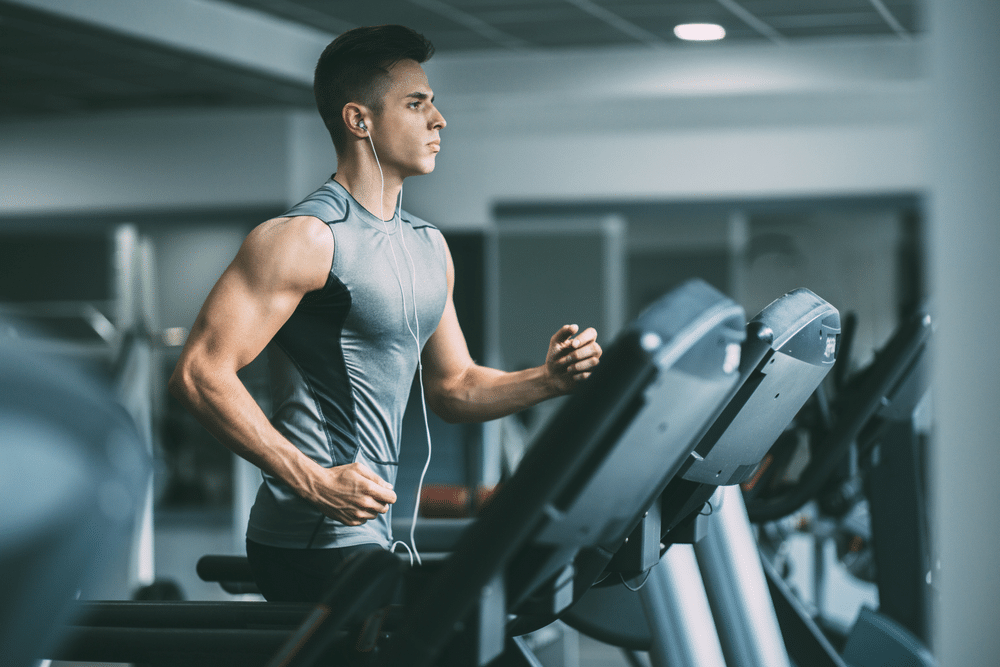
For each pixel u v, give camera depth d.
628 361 0.84
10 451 0.33
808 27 6.17
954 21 1.18
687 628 1.47
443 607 0.96
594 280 11.02
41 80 6.74
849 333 2.51
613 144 7.56
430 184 7.79
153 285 9.19
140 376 3.33
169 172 7.93
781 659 1.56
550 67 6.80
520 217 7.77
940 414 1.19
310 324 1.48
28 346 0.35
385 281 1.50
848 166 7.24
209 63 6.11
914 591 2.32
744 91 6.63
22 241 9.48
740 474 1.32
